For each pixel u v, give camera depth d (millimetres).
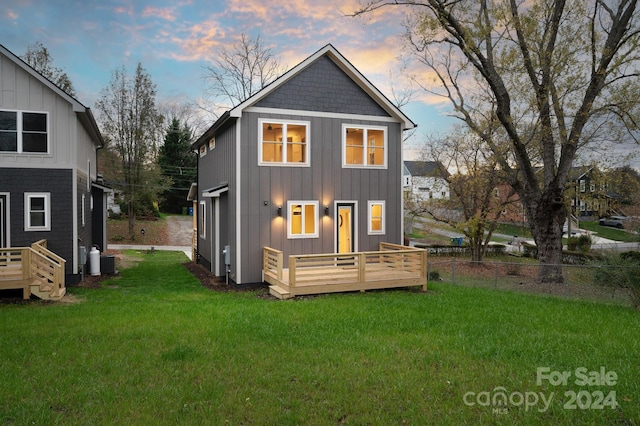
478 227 25203
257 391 5184
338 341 7141
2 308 10141
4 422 4402
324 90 14508
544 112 15461
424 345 6930
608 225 52656
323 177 14477
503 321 8688
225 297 11859
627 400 4910
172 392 5133
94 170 20984
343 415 4652
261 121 13664
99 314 9305
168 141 47438
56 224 13617
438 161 25453
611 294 12938
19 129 13211
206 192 15711
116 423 4430
